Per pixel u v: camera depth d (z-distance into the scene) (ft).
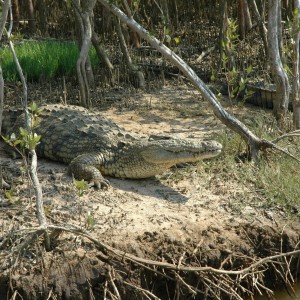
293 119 46.39
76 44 68.69
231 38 46.39
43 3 80.23
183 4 87.35
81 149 40.16
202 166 40.86
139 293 30.53
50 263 29.94
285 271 34.37
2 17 32.45
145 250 31.83
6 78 57.57
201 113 51.65
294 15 45.91
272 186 38.37
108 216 34.17
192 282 31.91
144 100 55.16
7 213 33.42
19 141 32.07
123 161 39.19
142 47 72.69
